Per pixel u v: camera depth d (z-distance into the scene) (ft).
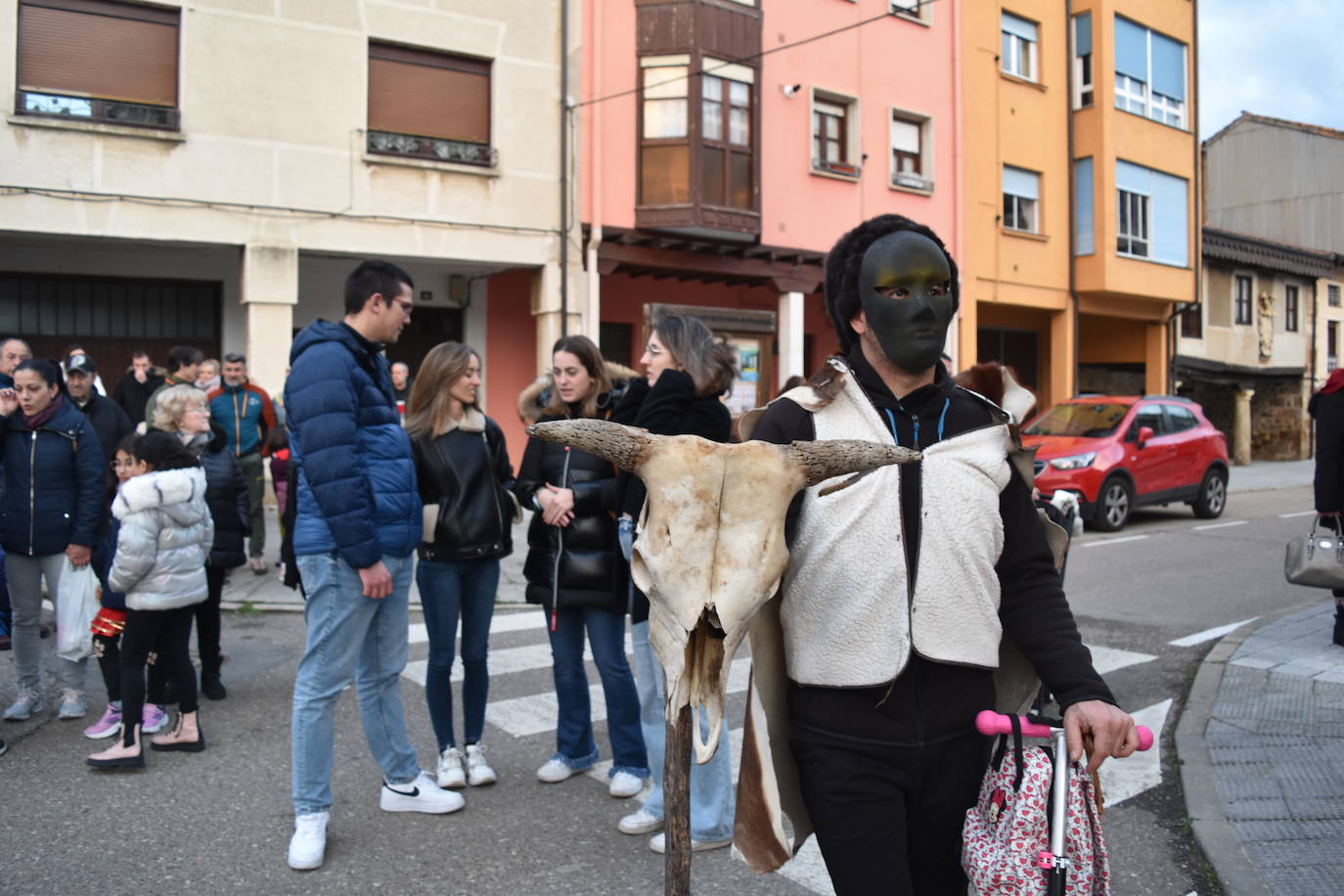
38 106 38.78
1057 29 71.61
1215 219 110.22
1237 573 33.24
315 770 12.54
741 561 5.51
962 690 6.68
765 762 6.54
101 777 15.42
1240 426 87.15
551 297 49.65
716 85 52.47
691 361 12.67
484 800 14.64
